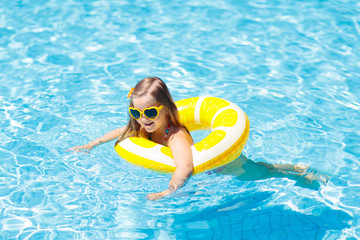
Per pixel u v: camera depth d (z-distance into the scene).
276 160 5.25
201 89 6.72
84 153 5.25
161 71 7.22
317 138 5.64
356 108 6.28
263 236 4.18
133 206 4.56
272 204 4.56
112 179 4.89
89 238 4.16
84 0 9.60
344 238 4.13
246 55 7.72
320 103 6.41
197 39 8.20
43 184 4.84
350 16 8.93
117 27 8.59
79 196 4.68
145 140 4.88
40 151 5.36
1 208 4.50
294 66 7.40
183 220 4.39
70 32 8.41
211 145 4.75
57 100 6.43
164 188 4.72
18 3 9.47
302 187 4.80
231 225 4.32
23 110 6.18
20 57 7.59
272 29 8.52
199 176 4.67
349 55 7.69
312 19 8.84
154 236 4.20
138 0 9.61
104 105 6.32
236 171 4.99
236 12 9.14
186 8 9.30
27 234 4.19
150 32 8.42
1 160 5.19
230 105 5.39
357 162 5.20
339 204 4.56
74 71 7.21
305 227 4.28
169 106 4.82
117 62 7.49
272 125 5.89
